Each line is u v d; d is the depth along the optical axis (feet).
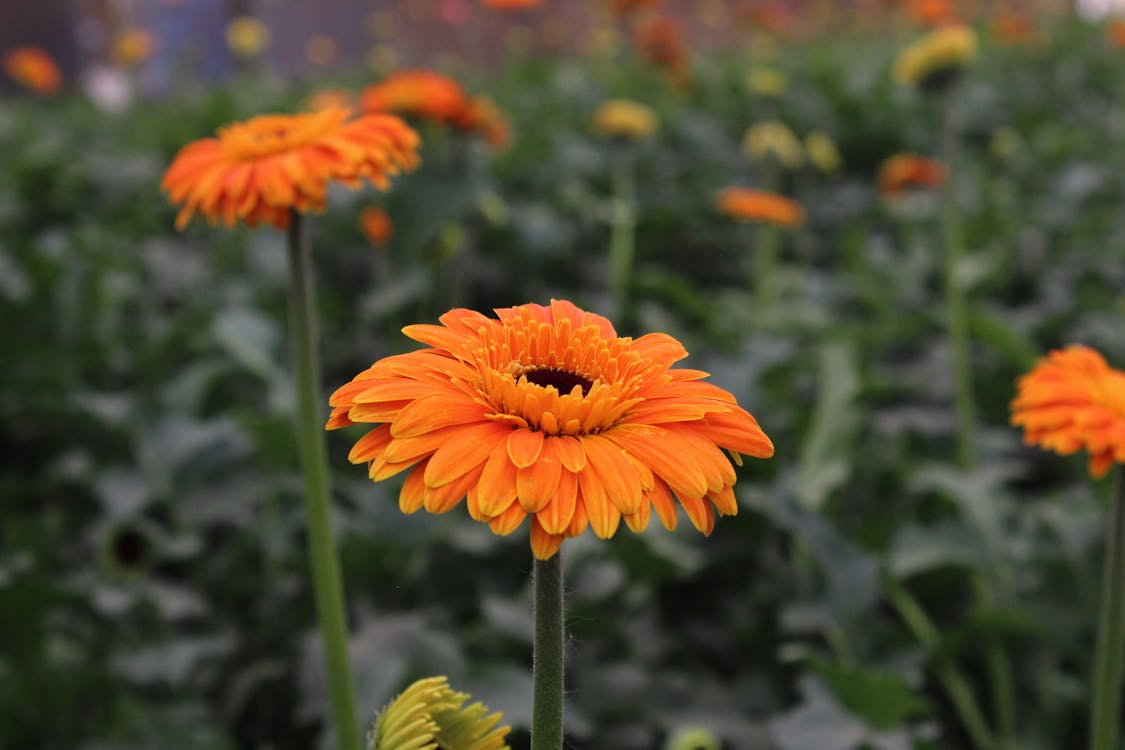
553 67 31.86
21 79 27.81
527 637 8.61
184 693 9.05
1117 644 5.87
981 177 21.03
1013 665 9.29
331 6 43.65
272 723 9.21
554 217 17.40
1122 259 16.67
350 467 11.35
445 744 3.71
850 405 11.14
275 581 9.84
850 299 16.37
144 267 16.12
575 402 3.44
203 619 9.80
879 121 24.63
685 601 10.07
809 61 31.71
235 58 38.58
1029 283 16.96
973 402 13.12
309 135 6.16
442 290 14.23
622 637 9.07
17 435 12.35
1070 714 8.68
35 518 10.16
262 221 6.08
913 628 9.40
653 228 17.35
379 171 6.17
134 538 8.40
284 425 9.86
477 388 3.66
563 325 3.95
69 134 25.43
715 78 29.01
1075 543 8.70
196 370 11.63
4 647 8.48
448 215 10.75
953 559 8.83
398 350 13.79
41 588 8.21
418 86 10.96
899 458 11.55
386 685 7.61
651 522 9.46
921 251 16.96
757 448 3.59
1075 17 42.45
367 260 16.55
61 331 13.24
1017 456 12.51
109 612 8.83
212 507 9.92
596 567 9.23
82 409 10.55
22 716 8.39
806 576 8.96
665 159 22.04
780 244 19.33
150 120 26.37
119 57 30.55
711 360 12.46
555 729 3.50
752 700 8.96
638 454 3.41
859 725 7.01
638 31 25.41
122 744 7.80
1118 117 26.91
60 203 18.86
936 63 10.72
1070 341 13.96
